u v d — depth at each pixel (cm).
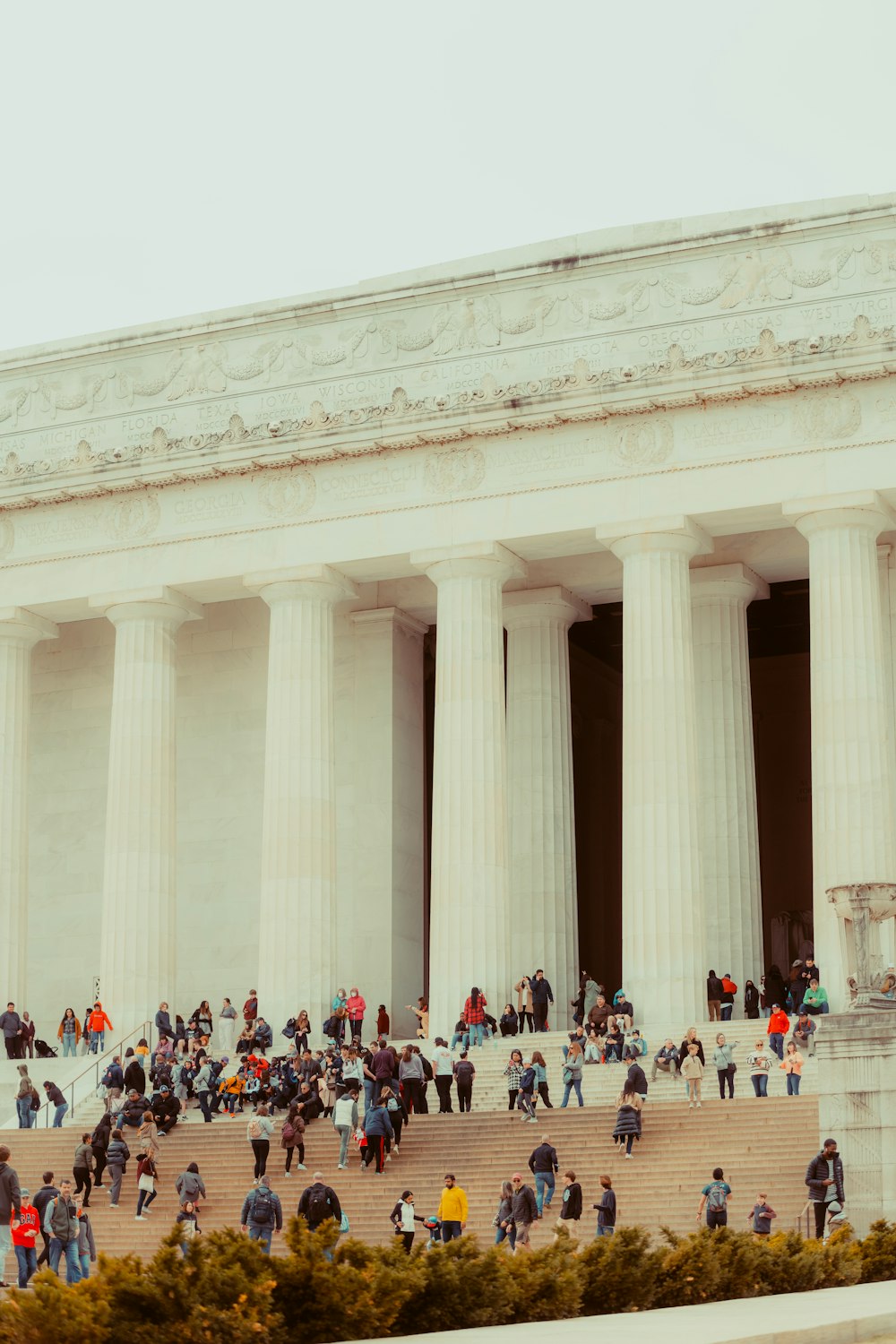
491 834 5625
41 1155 4766
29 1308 1673
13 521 6406
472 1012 5272
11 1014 5953
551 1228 3719
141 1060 5116
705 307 5728
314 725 5934
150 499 6228
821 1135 3428
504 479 5772
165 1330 1750
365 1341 1833
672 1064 4694
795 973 5156
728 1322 1883
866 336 5338
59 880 6719
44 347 6594
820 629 5397
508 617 6341
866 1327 1891
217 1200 4216
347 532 5928
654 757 5459
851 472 5391
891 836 5272
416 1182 4131
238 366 6303
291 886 5812
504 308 5962
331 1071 4741
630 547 5606
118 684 6191
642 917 5388
